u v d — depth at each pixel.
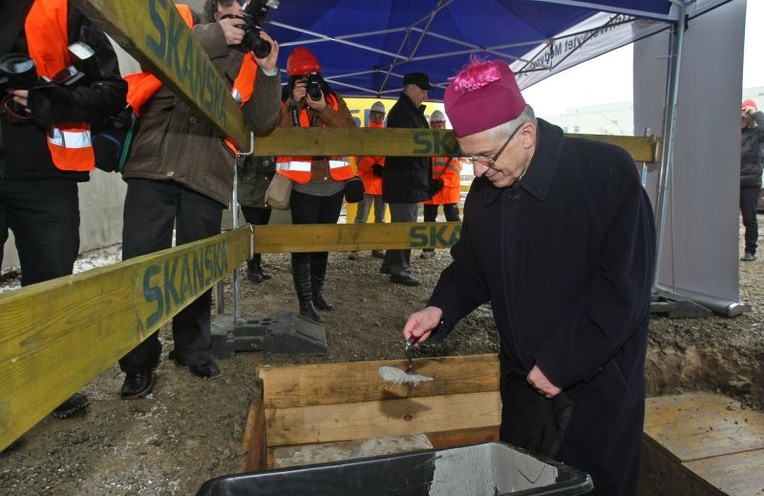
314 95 3.12
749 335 3.17
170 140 2.06
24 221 1.82
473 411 2.88
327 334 3.16
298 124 3.27
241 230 2.61
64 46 1.70
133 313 1.02
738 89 3.49
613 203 1.34
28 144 1.73
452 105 1.33
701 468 2.31
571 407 1.46
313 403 2.68
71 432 1.96
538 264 1.43
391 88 7.85
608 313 1.32
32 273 1.88
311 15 5.26
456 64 6.74
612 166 1.35
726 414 2.76
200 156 2.12
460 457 1.19
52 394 0.72
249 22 2.09
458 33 5.74
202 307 2.43
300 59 3.18
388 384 2.74
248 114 2.60
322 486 1.07
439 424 2.85
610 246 1.34
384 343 3.05
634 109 4.36
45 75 1.70
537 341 1.48
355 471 1.09
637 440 1.54
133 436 1.96
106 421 2.06
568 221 1.38
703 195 3.78
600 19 4.79
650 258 1.40
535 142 1.39
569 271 1.41
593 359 1.33
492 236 1.49
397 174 4.28
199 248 1.55
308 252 3.20
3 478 1.68
